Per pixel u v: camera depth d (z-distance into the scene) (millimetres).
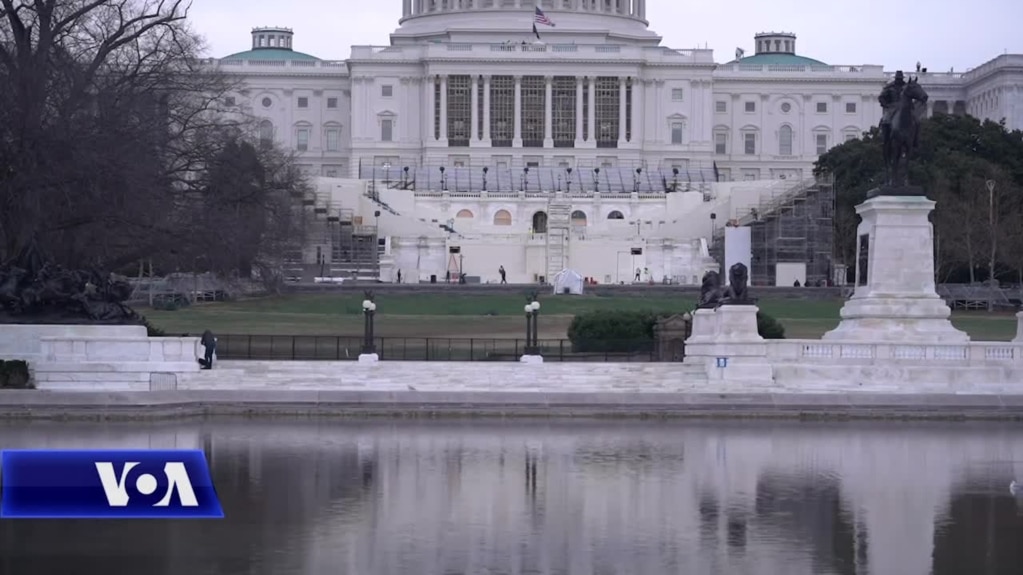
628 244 180625
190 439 55500
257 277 126875
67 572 35094
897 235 72625
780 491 45438
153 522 40531
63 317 72938
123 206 81312
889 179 74125
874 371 70000
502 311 121562
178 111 95625
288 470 48500
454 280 171500
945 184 151875
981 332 101938
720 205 189375
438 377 72250
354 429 59500
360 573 35031
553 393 66562
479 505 43000
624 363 75000
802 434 59031
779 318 115375
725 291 75312
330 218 174750
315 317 111000
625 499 44031
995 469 49656
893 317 72125
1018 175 178500
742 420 64062
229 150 94688
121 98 84000
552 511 42281
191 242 87812
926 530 39875
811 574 35250
